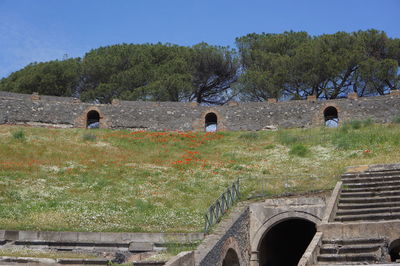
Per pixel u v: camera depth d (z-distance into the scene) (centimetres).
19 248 1864
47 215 2164
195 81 5272
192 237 1970
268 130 4156
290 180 2553
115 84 5000
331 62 4669
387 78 4600
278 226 2681
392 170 2445
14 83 5172
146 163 3209
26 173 2755
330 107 4162
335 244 1730
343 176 2447
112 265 1680
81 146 3512
